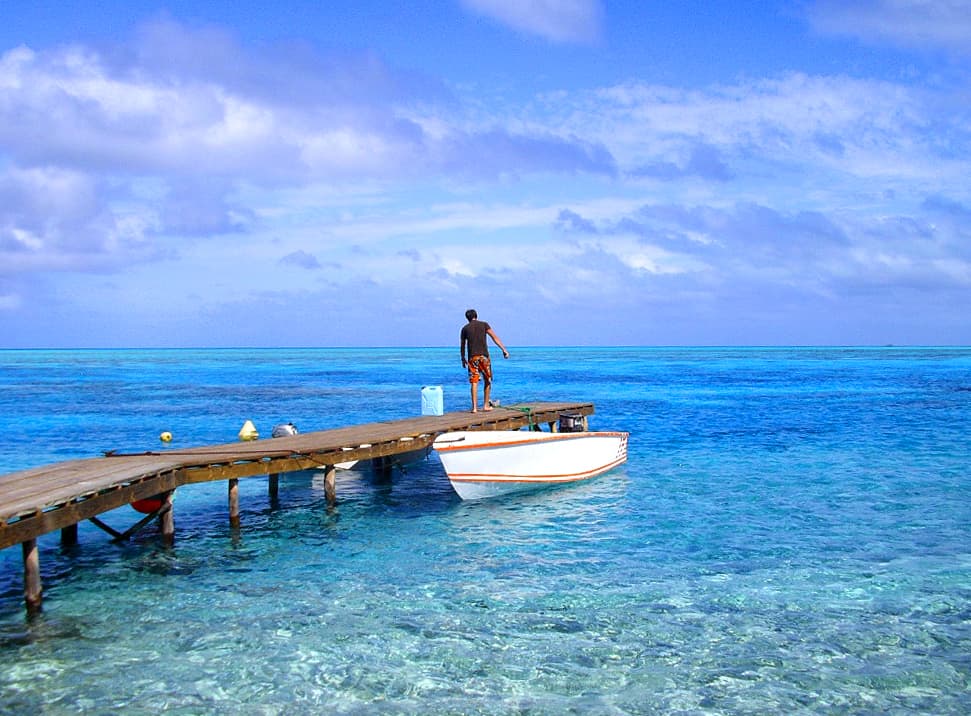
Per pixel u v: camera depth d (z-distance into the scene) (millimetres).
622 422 28156
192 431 26922
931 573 9812
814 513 13117
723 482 16000
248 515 13742
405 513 13742
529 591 9242
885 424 26844
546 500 14531
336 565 10453
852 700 6578
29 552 8742
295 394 48500
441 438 13727
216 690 6781
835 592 9133
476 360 19000
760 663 7258
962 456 19281
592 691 6750
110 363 128625
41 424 29547
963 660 7309
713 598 8938
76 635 8016
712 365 99938
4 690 6777
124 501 10367
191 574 10133
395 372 85438
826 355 161375
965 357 139000
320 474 17766
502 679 6965
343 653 7523
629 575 9812
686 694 6688
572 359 136375
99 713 6387
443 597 9070
